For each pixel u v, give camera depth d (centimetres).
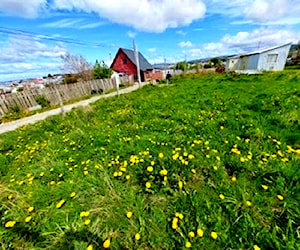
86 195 232
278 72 1540
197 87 1220
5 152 462
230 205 196
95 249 168
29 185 268
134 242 173
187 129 434
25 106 1187
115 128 498
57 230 189
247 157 273
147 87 1627
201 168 262
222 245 161
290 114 448
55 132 573
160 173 247
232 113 536
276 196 204
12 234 192
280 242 153
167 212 201
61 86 1455
